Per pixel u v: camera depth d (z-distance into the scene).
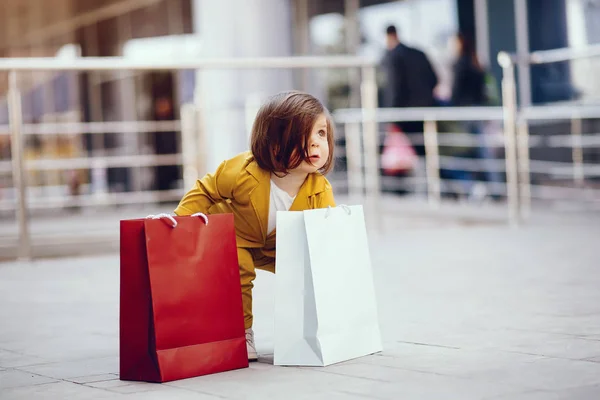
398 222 10.71
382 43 15.09
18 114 8.34
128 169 17.61
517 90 14.12
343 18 15.58
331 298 3.64
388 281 6.16
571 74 13.59
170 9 17.23
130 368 3.45
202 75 9.41
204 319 3.50
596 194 11.93
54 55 21.28
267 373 3.48
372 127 9.59
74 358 4.02
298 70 15.62
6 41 22.11
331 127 3.83
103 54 19.67
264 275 6.83
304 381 3.30
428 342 4.00
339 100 15.40
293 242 3.63
